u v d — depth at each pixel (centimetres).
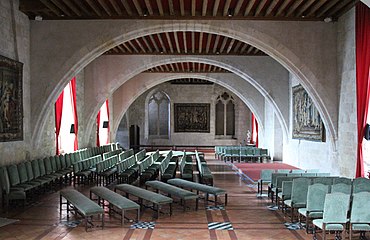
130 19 1123
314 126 1342
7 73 960
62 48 1124
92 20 1125
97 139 1988
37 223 733
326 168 1232
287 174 941
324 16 1114
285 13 1114
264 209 860
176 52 1656
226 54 1669
